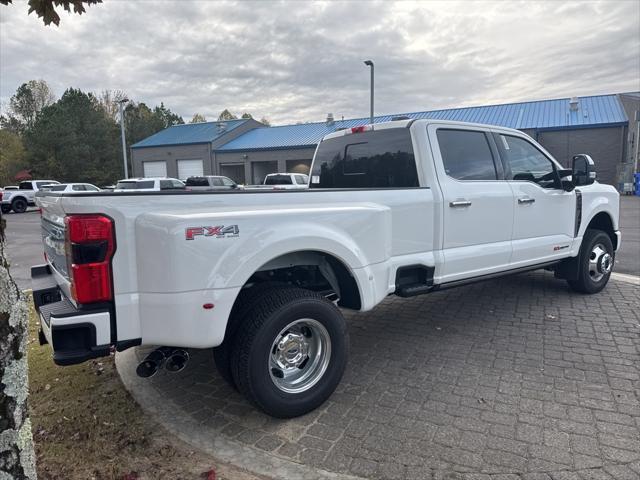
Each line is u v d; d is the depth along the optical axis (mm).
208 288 2797
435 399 3490
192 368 4145
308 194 3420
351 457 2805
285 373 3248
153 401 3525
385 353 4398
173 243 2686
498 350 4406
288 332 3242
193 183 22297
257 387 3029
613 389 3588
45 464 2758
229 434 3070
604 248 6273
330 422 3201
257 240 2965
